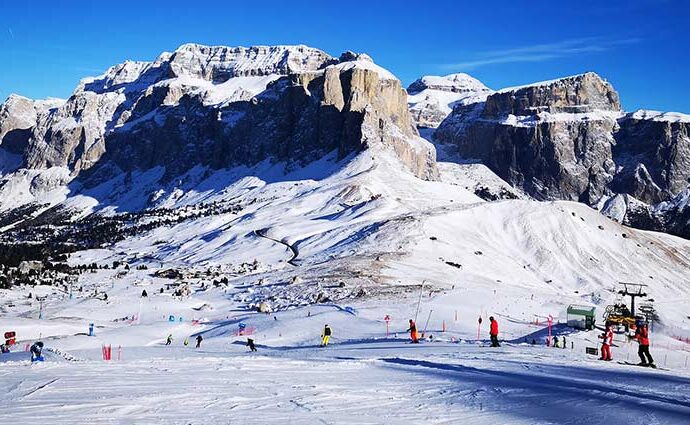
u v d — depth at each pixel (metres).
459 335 57.69
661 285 175.12
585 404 16.41
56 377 19.48
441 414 14.82
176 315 99.94
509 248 186.25
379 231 184.00
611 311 61.22
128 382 18.62
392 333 60.88
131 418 13.11
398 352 37.69
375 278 122.12
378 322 70.38
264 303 96.44
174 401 15.34
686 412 15.58
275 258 189.50
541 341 49.16
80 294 138.62
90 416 13.20
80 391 16.61
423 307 80.44
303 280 126.50
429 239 171.62
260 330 70.75
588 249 190.25
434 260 153.25
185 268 185.12
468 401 16.77
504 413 15.10
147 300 119.44
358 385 19.64
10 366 23.28
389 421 13.74
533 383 20.83
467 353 35.56
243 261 193.25
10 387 17.20
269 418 13.56
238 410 14.41
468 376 23.08
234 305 109.69
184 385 18.23
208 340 66.50
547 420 14.32
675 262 197.62
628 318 56.88
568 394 18.11
